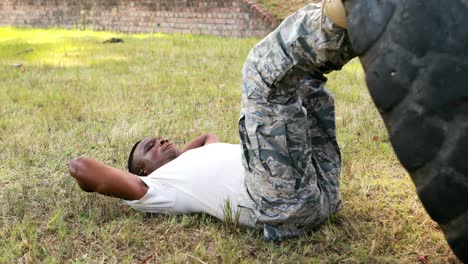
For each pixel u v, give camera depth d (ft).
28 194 10.54
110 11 51.26
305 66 7.23
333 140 8.86
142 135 14.35
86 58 30.45
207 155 9.35
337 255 7.97
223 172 9.04
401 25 4.71
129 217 9.44
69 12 53.11
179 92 20.03
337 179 8.93
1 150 13.41
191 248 8.34
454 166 4.65
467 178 4.63
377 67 4.86
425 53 4.61
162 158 10.59
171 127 15.12
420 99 4.67
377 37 4.88
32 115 17.03
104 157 12.85
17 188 10.87
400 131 4.83
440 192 4.81
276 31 7.41
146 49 34.14
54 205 10.03
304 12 7.05
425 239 8.49
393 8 4.79
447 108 4.58
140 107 17.75
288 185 8.12
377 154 12.65
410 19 4.67
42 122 15.88
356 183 10.80
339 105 17.61
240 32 45.93
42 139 14.08
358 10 5.04
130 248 8.36
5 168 12.11
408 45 4.68
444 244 8.25
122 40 39.58
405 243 8.40
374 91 4.90
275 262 7.89
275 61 7.40
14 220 9.43
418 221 9.12
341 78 23.12
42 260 8.13
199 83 22.02
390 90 4.80
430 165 4.79
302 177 8.18
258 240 8.47
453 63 4.51
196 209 9.32
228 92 19.90
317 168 8.78
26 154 12.82
